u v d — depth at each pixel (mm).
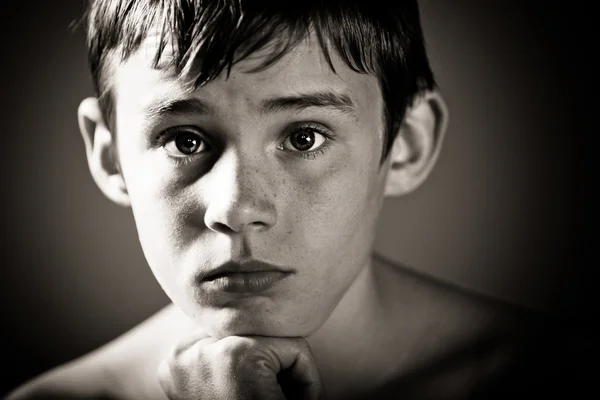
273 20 1068
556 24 2033
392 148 1284
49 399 1500
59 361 2117
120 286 2150
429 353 1445
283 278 1123
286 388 1228
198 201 1118
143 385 1482
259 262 1100
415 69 1338
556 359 1470
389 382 1407
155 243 1169
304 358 1202
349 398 1404
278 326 1153
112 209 2158
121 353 1554
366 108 1163
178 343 1304
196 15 1075
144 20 1132
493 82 2072
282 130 1099
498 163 2090
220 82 1066
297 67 1079
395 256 2143
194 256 1125
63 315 2131
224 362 1186
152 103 1114
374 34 1181
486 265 2102
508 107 2076
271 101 1073
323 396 1235
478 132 2092
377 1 1190
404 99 1295
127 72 1167
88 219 2154
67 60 2102
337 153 1127
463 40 2059
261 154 1092
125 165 1218
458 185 2117
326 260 1142
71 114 2133
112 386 1496
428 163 1367
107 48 1240
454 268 2121
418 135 1355
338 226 1142
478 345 1463
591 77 2021
